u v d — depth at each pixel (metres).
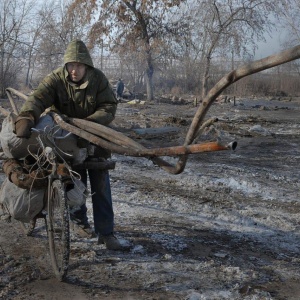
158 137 15.71
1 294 4.65
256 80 54.56
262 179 10.13
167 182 9.37
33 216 5.25
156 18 43.50
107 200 5.71
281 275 5.44
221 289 4.95
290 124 22.27
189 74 55.16
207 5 42.16
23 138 4.95
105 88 5.47
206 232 6.71
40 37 36.19
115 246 5.75
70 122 5.23
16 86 36.47
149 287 4.91
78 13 40.28
